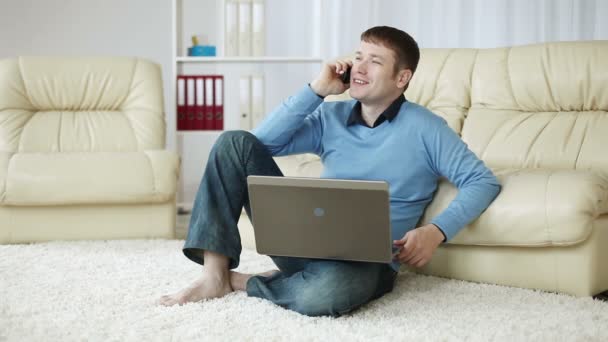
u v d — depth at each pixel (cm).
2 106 355
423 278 239
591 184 215
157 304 201
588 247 215
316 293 189
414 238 199
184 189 492
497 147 288
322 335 174
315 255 193
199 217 202
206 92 439
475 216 215
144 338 171
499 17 453
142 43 487
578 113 284
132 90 373
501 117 299
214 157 204
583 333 177
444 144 212
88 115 365
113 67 375
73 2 481
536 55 298
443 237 206
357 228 183
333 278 188
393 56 208
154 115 368
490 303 206
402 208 218
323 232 187
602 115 278
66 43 483
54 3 480
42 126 354
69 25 482
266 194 186
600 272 219
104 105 371
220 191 202
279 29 488
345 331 177
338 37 480
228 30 443
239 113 445
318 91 216
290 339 171
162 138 366
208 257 206
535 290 224
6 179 303
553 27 446
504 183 225
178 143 447
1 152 318
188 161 491
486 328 180
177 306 197
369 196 176
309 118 226
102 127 359
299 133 224
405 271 251
